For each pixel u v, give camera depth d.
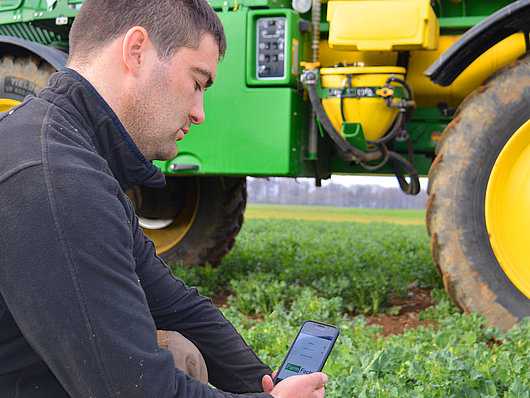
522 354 3.46
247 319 4.57
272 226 14.31
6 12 5.50
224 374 2.14
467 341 3.53
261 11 4.54
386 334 4.42
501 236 3.97
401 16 4.28
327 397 2.62
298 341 1.87
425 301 5.44
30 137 1.37
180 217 6.35
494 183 3.97
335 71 4.38
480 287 3.97
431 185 4.14
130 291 1.38
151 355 1.37
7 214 1.29
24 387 1.44
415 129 5.05
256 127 4.57
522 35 4.52
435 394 2.70
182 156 4.74
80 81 1.52
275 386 1.67
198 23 1.57
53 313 1.28
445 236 4.07
